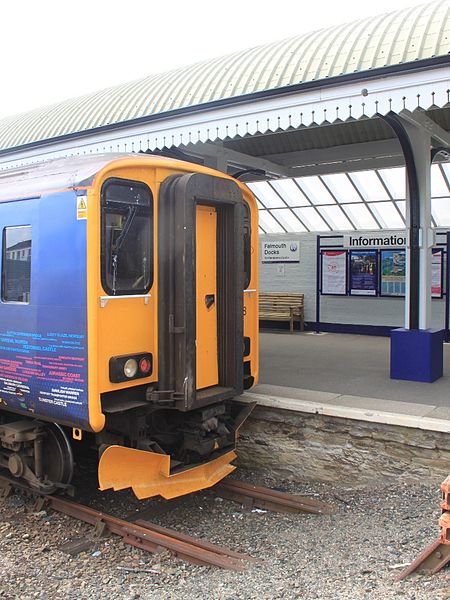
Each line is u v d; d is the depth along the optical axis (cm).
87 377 480
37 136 989
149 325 531
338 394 709
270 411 683
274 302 1431
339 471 640
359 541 493
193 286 532
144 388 536
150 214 530
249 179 1213
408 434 598
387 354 1040
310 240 1386
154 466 538
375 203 1267
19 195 543
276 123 671
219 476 599
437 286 1203
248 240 658
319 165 1122
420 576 408
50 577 450
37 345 523
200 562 466
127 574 452
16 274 548
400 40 626
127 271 510
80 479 659
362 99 615
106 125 798
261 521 555
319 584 417
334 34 721
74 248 488
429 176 804
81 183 486
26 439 559
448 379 806
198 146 913
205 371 577
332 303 1365
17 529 536
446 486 411
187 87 787
